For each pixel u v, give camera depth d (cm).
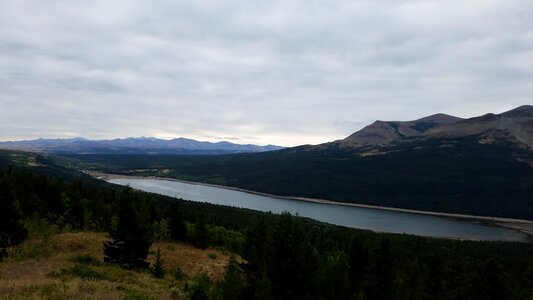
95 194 9075
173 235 6538
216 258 5469
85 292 2220
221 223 10712
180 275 3950
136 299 2309
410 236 13912
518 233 18900
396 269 5112
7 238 4012
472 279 4653
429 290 5166
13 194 4216
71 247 4212
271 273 2234
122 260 3784
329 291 3128
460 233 18300
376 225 19638
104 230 6306
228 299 2284
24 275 2795
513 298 4672
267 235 2475
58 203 6612
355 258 4628
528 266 7694
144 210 5706
